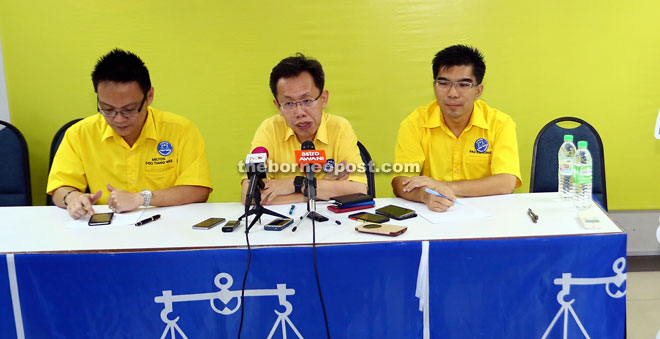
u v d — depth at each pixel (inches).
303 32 109.8
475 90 77.6
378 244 53.7
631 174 113.0
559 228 57.2
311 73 70.3
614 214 116.0
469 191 74.4
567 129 93.0
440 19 109.3
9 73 108.3
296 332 55.7
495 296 55.1
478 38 109.7
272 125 80.7
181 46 109.3
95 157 79.3
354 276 54.4
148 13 107.8
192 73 110.5
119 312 55.0
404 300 55.1
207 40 109.3
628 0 106.3
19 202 100.4
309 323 55.5
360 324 55.4
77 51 108.0
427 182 71.8
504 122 83.9
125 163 79.4
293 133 78.6
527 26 108.7
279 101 71.4
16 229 62.0
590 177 67.2
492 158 82.4
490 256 54.2
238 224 61.0
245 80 111.3
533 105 111.9
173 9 107.9
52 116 110.4
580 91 110.5
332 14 109.3
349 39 110.3
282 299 54.9
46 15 106.5
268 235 57.4
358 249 53.7
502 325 55.7
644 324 83.5
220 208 71.1
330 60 111.0
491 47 110.0
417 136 86.6
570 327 55.8
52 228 62.3
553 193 75.0
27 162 101.0
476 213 64.1
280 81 70.2
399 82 112.0
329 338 55.4
